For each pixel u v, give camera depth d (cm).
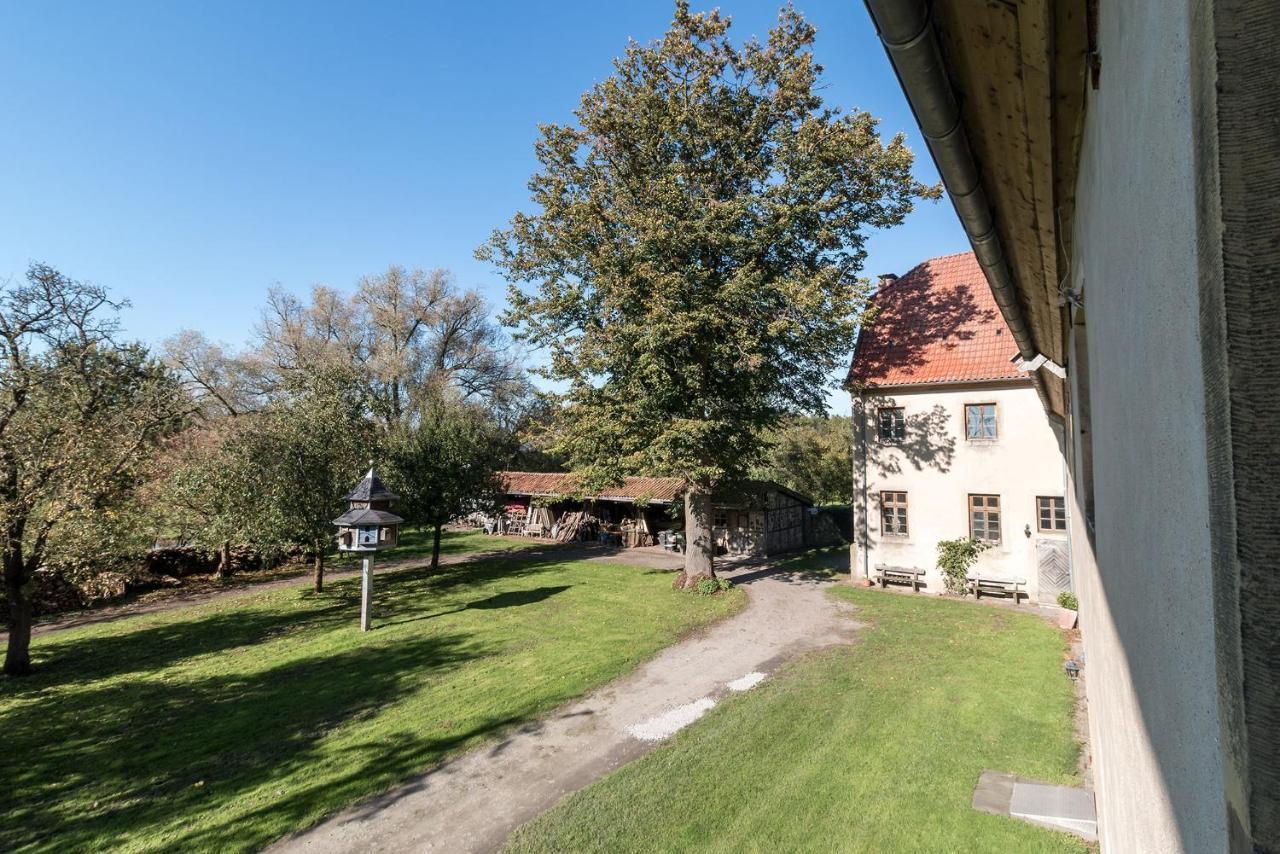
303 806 607
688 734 754
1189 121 78
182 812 599
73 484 1007
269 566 2197
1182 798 107
